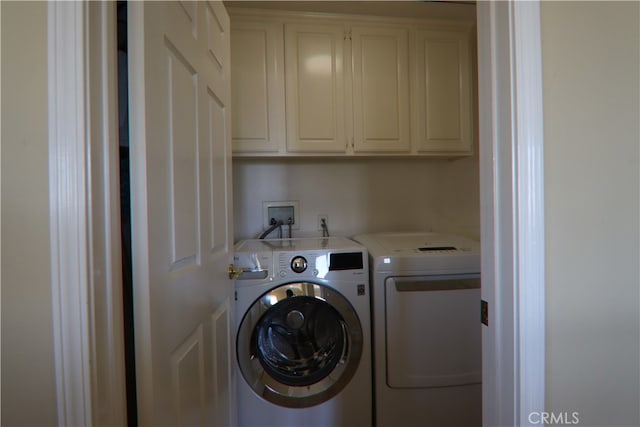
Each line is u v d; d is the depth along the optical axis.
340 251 1.43
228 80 1.16
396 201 2.11
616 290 0.63
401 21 1.78
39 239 0.47
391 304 1.41
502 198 0.60
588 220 0.61
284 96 1.71
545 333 0.59
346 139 1.76
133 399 0.60
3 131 0.46
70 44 0.46
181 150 0.74
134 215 0.57
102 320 0.49
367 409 1.42
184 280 0.74
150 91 0.59
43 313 0.47
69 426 0.46
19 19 0.46
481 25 0.64
